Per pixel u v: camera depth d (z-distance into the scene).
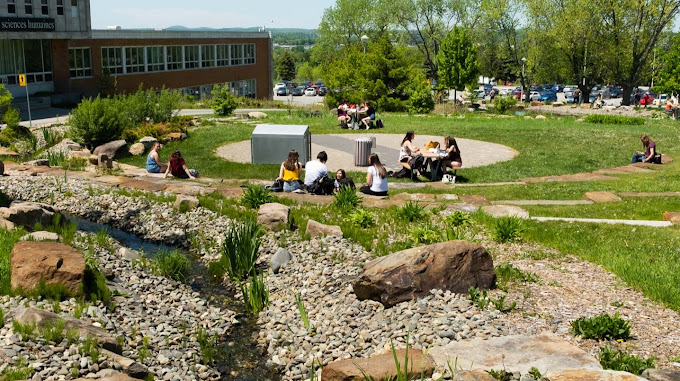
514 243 10.77
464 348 6.17
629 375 5.09
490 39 79.38
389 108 51.16
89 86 48.03
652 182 16.94
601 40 62.22
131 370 6.41
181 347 7.65
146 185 15.72
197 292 9.61
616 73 63.31
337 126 31.17
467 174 19.30
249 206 13.62
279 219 11.97
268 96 73.88
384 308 7.97
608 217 12.87
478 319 7.16
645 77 75.81
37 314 6.75
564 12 62.28
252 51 69.81
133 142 24.16
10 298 7.58
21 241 8.72
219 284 10.03
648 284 8.24
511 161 21.61
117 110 24.03
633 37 60.22
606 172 19.31
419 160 18.70
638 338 6.71
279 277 9.94
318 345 7.54
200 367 7.20
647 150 20.91
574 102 68.56
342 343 7.43
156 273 9.95
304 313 8.09
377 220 12.38
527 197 15.32
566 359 5.84
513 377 5.51
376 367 5.80
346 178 15.44
